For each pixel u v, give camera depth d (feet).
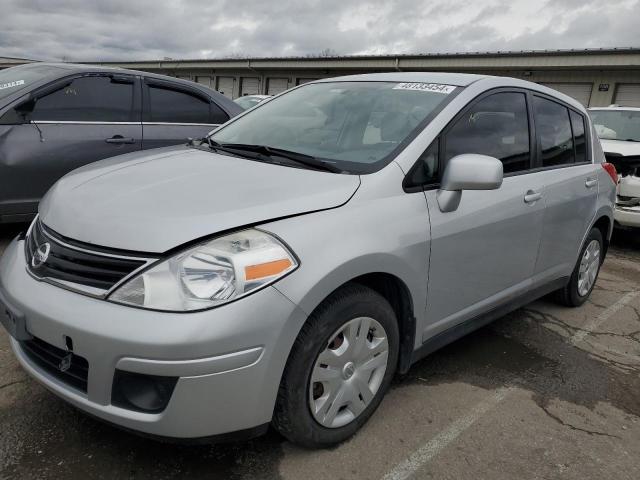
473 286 9.56
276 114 10.87
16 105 14.73
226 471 7.09
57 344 6.37
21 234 8.27
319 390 7.29
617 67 58.70
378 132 9.03
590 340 12.25
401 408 8.84
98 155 15.99
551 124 11.85
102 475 6.86
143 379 6.16
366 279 7.83
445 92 9.65
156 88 17.65
